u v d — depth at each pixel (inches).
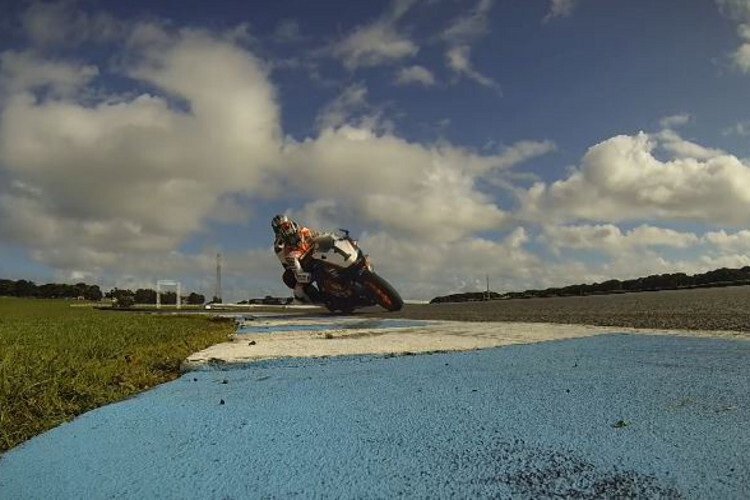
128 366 270.8
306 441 142.4
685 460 119.5
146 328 559.8
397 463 124.6
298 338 418.9
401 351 299.3
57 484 120.4
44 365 245.8
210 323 736.3
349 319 738.8
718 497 101.8
